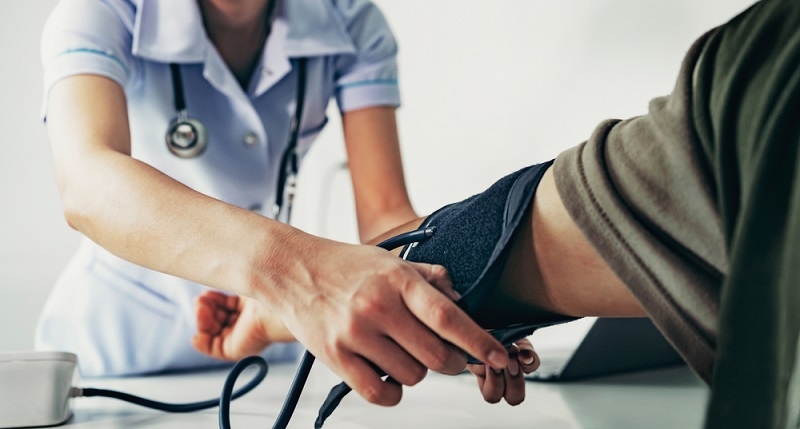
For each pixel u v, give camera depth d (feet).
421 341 1.45
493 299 1.64
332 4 3.73
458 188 5.87
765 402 1.03
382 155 3.61
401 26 6.00
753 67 1.24
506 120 5.66
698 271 1.30
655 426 2.19
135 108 3.39
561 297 1.58
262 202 3.68
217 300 3.40
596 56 5.32
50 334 3.57
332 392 1.72
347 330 1.49
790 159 1.07
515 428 2.19
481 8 5.72
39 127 5.59
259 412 2.46
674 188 1.33
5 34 5.58
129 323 3.54
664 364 3.36
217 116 3.46
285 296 1.60
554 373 2.94
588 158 1.47
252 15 3.34
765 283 1.05
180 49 3.21
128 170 2.13
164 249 1.87
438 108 5.92
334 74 3.70
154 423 2.34
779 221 1.06
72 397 2.43
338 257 1.58
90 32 2.94
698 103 1.31
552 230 1.53
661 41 5.10
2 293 5.53
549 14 5.47
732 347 1.06
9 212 5.57
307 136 3.81
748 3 4.90
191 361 3.65
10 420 2.29
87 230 2.17
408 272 1.49
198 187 3.54
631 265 1.37
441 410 2.47
